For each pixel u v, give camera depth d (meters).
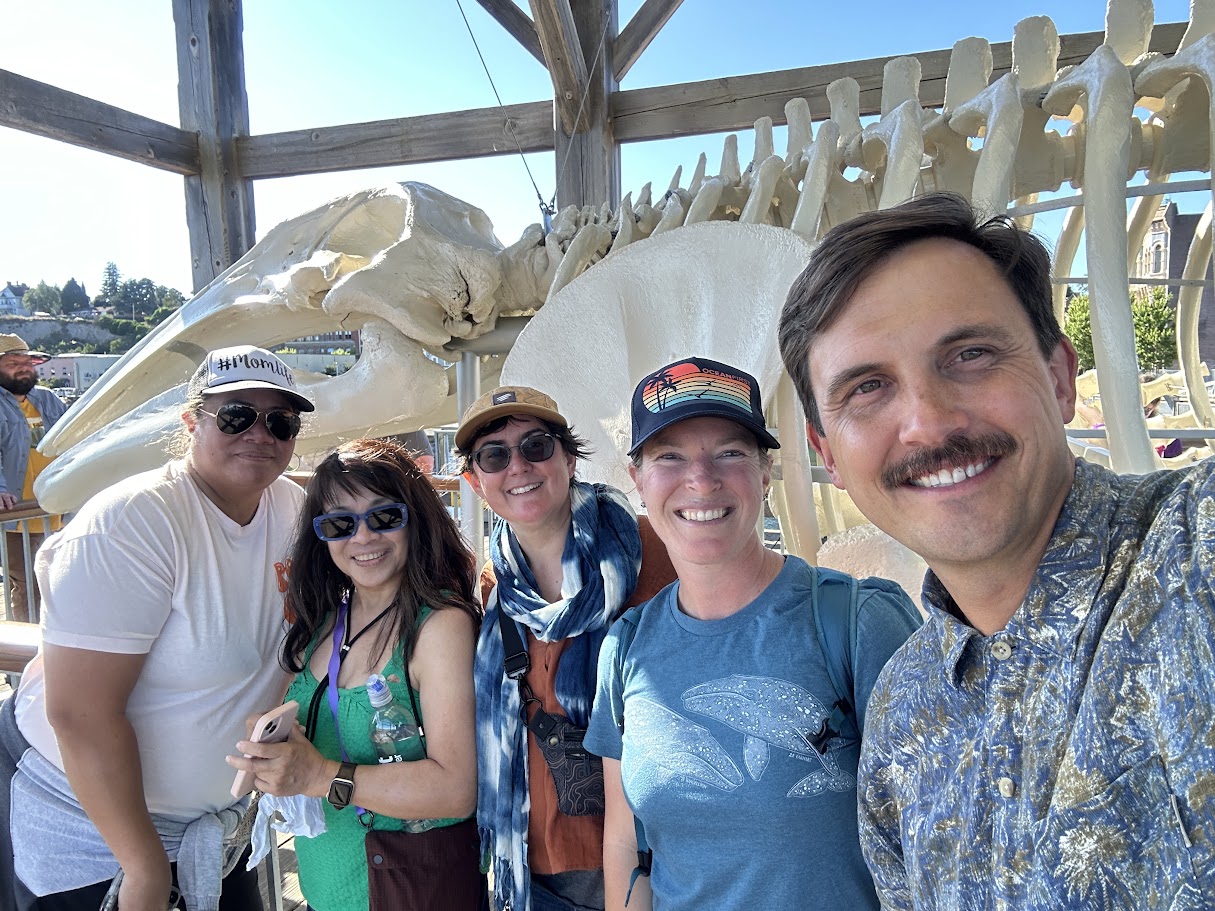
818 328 0.95
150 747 1.78
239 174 6.46
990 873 0.79
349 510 1.70
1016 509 0.83
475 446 1.71
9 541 5.00
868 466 0.90
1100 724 0.69
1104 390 2.41
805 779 1.17
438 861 1.64
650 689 1.33
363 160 6.24
